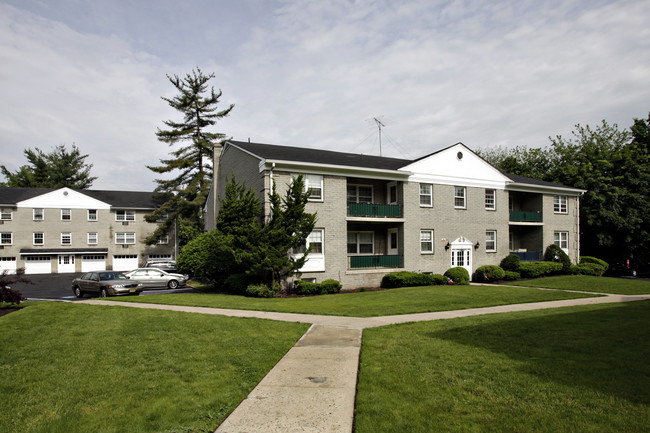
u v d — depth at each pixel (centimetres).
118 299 1766
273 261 1797
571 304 1530
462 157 2591
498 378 636
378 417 509
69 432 491
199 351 835
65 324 1110
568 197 3072
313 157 2278
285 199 1991
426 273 2409
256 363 755
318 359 784
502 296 1769
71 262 4288
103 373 705
